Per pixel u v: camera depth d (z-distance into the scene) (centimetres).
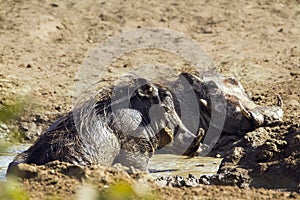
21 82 5975
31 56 6650
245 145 4506
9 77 6041
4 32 7138
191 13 7819
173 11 7856
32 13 7544
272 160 4128
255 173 3984
